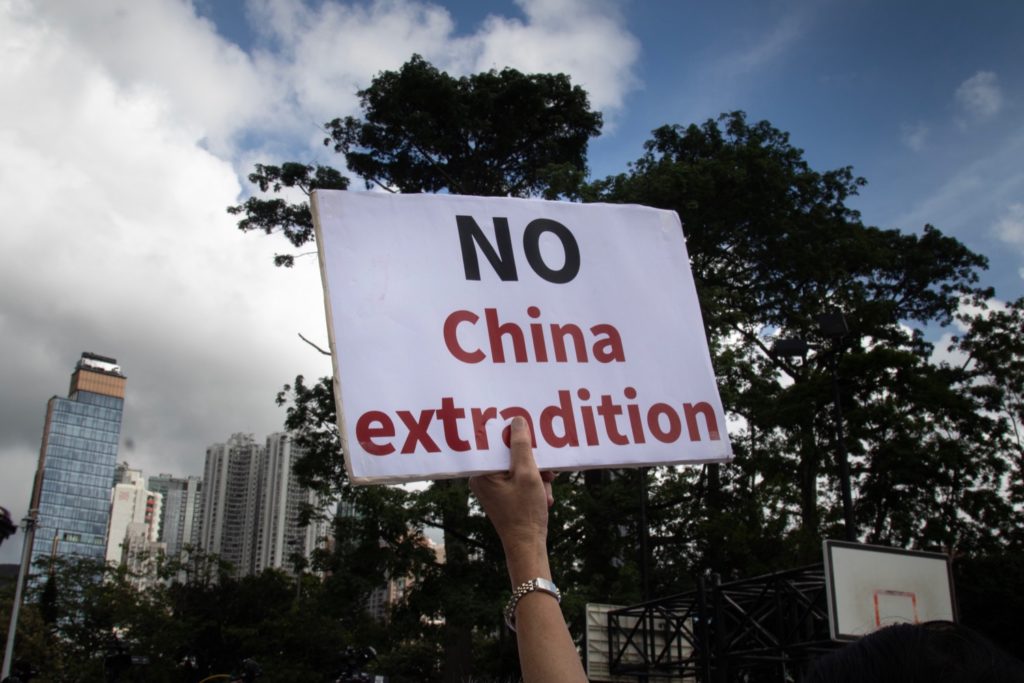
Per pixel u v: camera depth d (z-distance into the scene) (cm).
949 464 2622
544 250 277
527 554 188
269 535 14150
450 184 3148
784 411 2714
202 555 4600
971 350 3130
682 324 282
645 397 270
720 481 2808
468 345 260
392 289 258
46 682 3825
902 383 2717
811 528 2819
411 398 249
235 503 14675
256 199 2900
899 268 3375
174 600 4309
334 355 248
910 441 2648
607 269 281
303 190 2933
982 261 3338
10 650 3378
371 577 2383
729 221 2928
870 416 2634
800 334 3028
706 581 1600
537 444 255
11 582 4472
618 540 2608
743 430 2902
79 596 4497
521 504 195
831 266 3058
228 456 14850
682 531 2767
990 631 2828
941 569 1358
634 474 2612
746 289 3131
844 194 3167
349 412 244
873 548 1325
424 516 2370
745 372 2698
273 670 3709
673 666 1756
